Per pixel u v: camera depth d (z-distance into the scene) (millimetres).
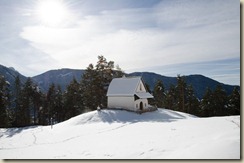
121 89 46781
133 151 14602
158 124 26250
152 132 21094
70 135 27266
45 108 69125
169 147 14125
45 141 25406
